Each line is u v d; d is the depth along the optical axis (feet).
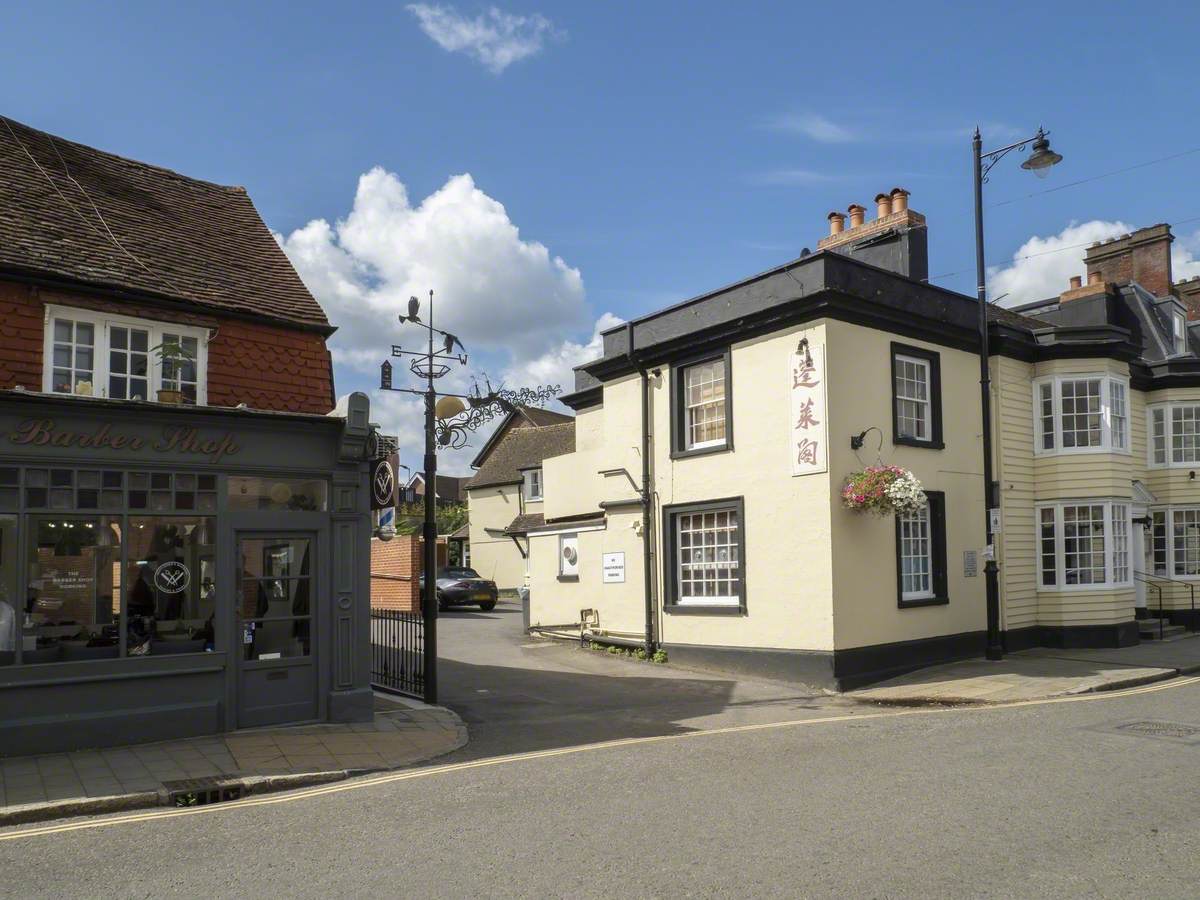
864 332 47.73
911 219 58.54
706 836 20.40
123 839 21.83
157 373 36.78
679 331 53.57
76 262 35.88
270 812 24.18
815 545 45.14
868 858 18.52
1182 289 82.33
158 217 43.75
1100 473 56.29
